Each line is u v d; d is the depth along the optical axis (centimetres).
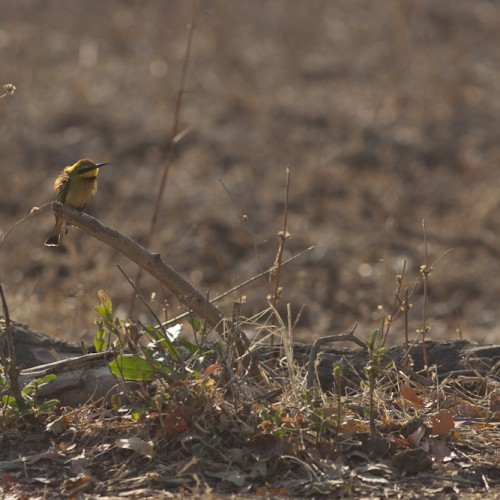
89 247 1505
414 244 1672
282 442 582
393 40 2477
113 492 557
